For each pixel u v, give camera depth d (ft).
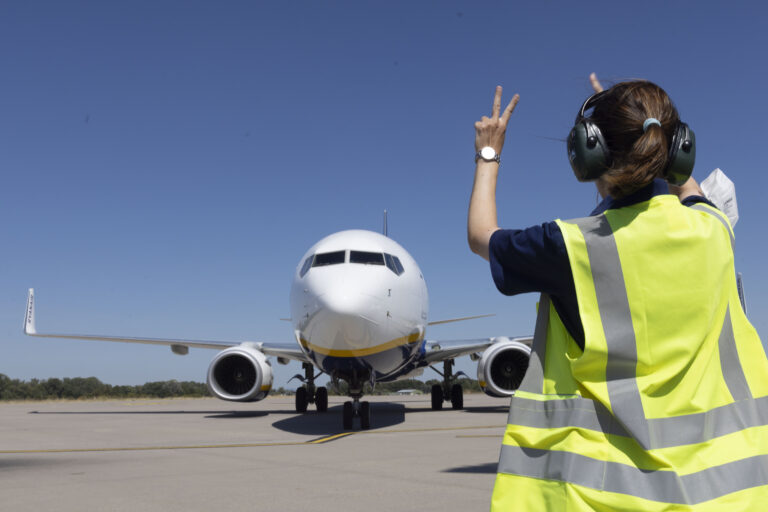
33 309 56.03
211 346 52.65
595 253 4.33
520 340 49.26
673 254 4.27
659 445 4.08
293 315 37.27
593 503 4.09
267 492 16.92
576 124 4.71
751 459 4.14
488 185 5.25
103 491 17.34
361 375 35.81
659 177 4.73
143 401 95.71
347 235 37.19
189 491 17.20
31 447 28.91
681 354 4.18
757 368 4.45
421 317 39.40
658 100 4.55
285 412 55.77
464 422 41.81
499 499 4.53
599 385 4.30
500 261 4.75
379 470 20.65
